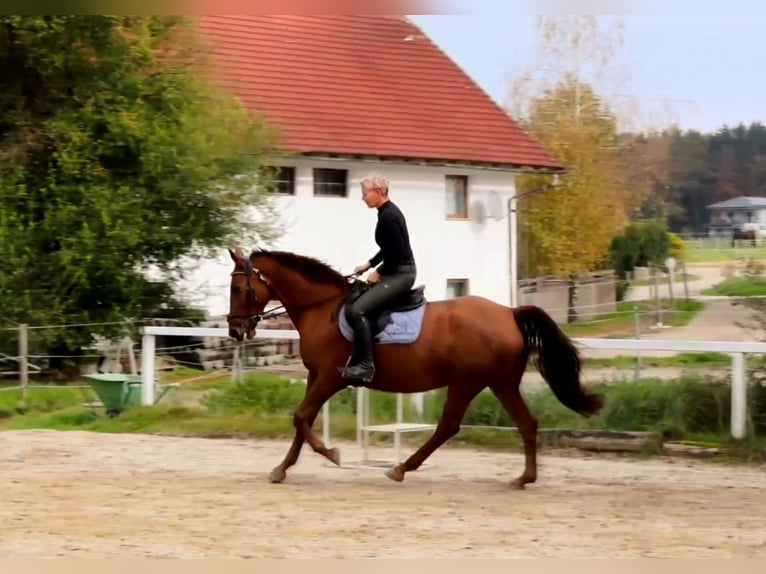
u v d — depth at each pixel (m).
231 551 8.20
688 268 57.00
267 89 31.31
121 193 22.11
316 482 11.46
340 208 30.53
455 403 11.13
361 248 30.98
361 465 12.55
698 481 11.73
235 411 16.16
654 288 40.88
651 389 14.34
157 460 12.84
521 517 9.62
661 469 12.55
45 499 10.23
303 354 11.31
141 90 22.56
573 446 13.86
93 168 22.25
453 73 36.28
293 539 8.62
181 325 23.41
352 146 30.72
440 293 32.97
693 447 13.44
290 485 11.23
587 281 39.34
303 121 30.80
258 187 23.69
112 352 23.25
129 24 22.61
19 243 21.70
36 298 22.02
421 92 34.75
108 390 16.52
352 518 9.48
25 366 18.64
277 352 26.39
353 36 35.31
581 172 38.19
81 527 9.00
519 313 11.13
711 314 36.06
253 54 32.16
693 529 9.16
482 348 10.92
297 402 16.11
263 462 12.80
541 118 39.78
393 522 9.33
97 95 22.17
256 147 23.58
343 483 11.41
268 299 11.38
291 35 33.69
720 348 13.41
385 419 15.06
